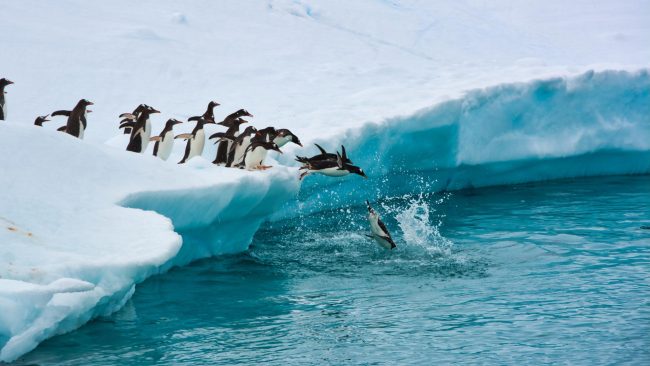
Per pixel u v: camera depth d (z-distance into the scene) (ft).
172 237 64.34
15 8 169.48
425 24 221.25
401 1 241.35
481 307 72.43
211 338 63.41
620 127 147.43
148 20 180.86
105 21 173.58
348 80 156.46
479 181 141.79
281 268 85.46
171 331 64.39
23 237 59.52
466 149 133.80
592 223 109.70
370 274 83.97
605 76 145.69
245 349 61.46
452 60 192.03
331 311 71.15
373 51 186.09
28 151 70.95
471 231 105.09
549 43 221.66
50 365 55.31
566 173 150.20
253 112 131.03
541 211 118.42
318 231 104.12
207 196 78.74
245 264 86.58
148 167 78.13
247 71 156.46
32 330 54.44
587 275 83.25
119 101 131.54
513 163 139.95
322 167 91.15
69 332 61.57
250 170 87.76
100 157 75.56
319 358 60.03
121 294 62.69
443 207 122.11
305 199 114.93
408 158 129.80
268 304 72.74
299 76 156.87
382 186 129.29
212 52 167.02
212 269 83.61
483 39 216.33
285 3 214.28
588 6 261.85
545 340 63.77
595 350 61.52
